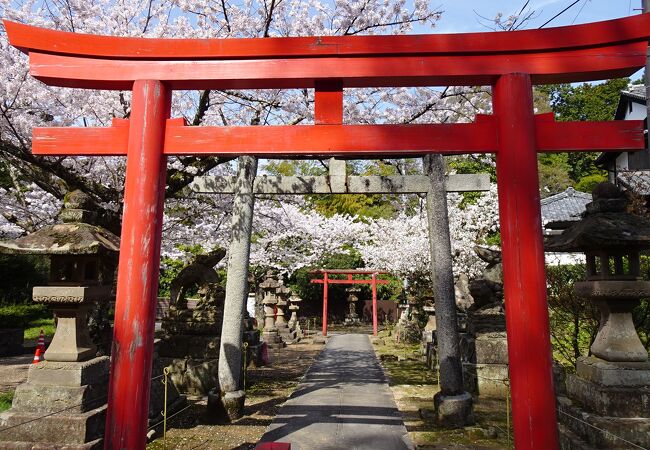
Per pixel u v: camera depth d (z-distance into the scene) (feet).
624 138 11.59
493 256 30.04
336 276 91.86
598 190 14.73
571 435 13.32
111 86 12.75
